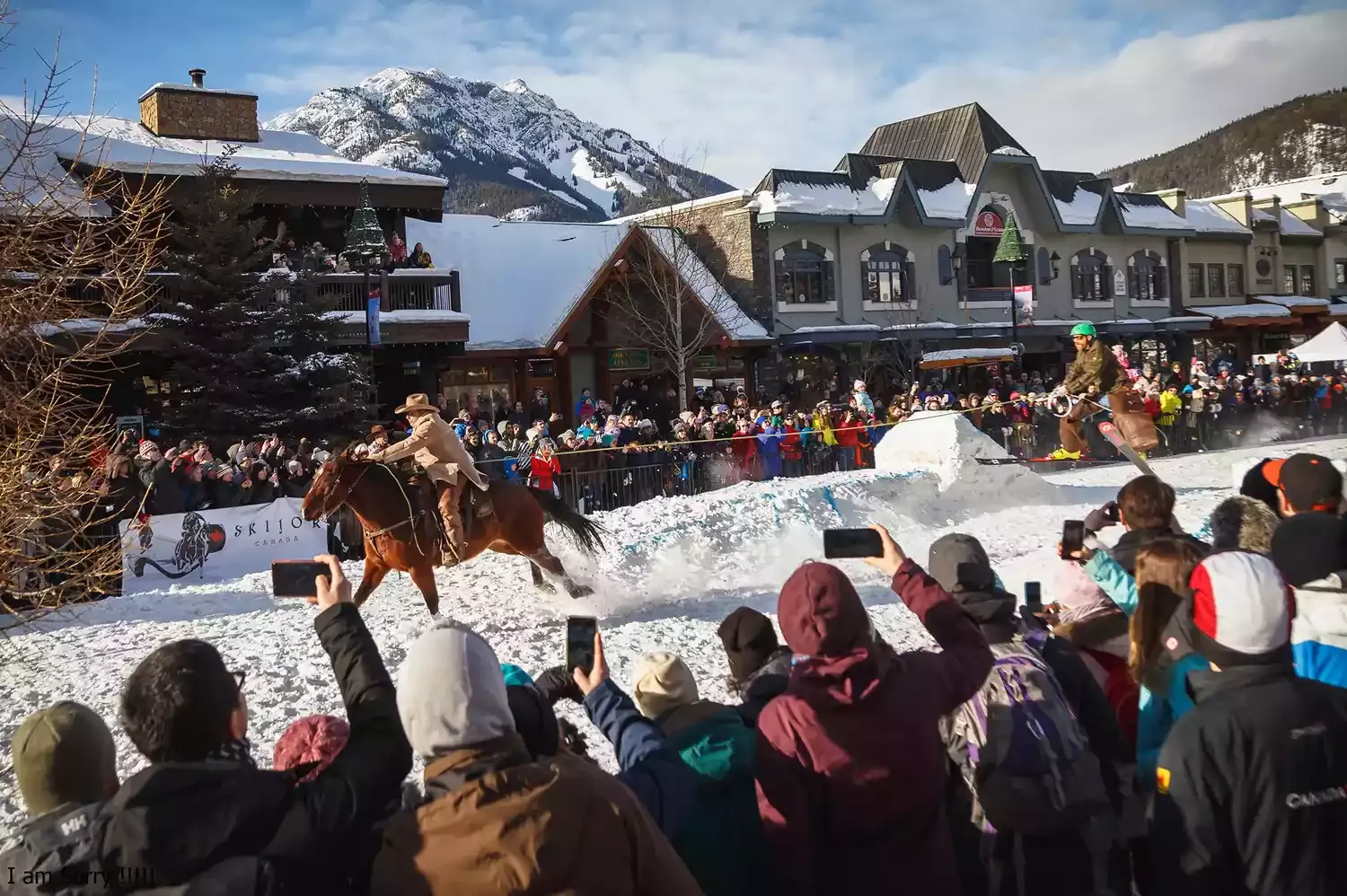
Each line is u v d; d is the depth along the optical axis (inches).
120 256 362.0
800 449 810.8
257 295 792.9
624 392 1101.1
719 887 131.3
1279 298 1914.4
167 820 101.0
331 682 307.7
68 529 357.1
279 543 548.4
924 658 136.0
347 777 112.0
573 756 116.2
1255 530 215.2
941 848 130.8
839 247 1371.8
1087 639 192.4
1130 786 161.2
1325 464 205.6
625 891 103.2
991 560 482.3
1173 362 1653.5
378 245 948.6
